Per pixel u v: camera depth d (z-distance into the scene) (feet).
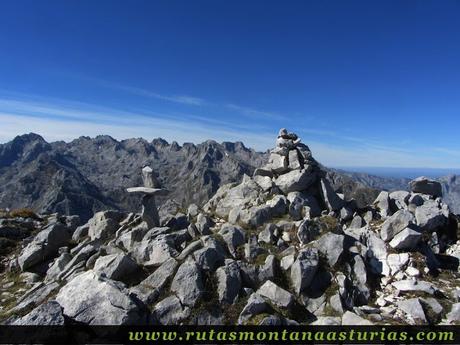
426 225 99.55
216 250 71.15
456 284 76.43
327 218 87.61
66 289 59.36
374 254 82.17
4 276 83.61
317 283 70.59
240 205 98.12
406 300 67.26
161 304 59.72
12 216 116.26
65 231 94.22
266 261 72.13
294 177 100.68
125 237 83.51
